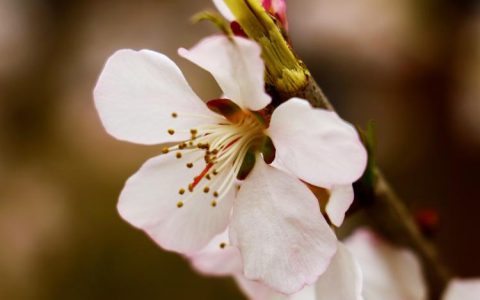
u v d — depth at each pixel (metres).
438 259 0.17
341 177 0.14
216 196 0.16
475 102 0.39
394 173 0.40
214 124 0.16
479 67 0.39
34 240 0.37
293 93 0.15
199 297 0.34
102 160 0.40
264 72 0.15
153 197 0.16
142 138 0.15
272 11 0.15
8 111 0.44
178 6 0.48
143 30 0.48
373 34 0.41
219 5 0.15
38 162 0.41
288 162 0.15
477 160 0.38
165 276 0.34
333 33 0.42
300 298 0.16
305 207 0.15
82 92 0.46
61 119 0.44
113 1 0.49
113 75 0.15
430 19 0.40
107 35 0.48
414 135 0.40
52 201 0.39
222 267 0.17
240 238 0.15
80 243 0.36
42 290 0.36
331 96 0.43
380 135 0.41
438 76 0.40
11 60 0.47
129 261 0.35
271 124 0.15
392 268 0.17
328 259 0.15
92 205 0.38
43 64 0.47
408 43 0.40
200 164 0.16
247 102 0.15
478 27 0.39
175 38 0.47
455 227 0.37
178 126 0.16
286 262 0.15
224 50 0.14
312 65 0.43
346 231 0.27
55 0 0.49
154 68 0.15
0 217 0.38
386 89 0.41
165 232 0.16
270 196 0.15
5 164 0.41
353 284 0.15
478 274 0.36
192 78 0.40
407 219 0.17
